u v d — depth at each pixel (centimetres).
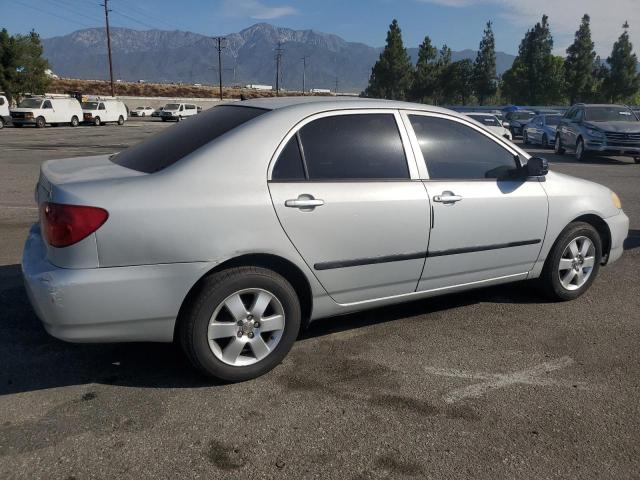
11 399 326
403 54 6738
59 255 307
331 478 264
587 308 482
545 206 455
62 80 7969
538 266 469
